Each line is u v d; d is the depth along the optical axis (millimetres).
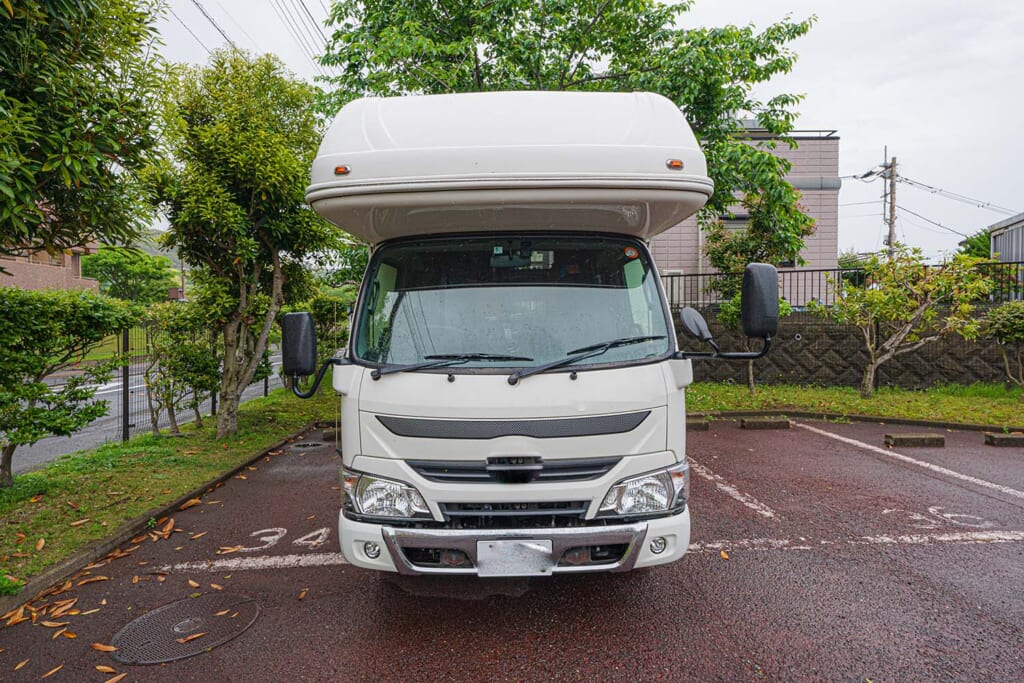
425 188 3156
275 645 3441
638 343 3393
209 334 9461
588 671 3156
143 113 4820
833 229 17031
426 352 3379
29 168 4086
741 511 5504
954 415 9375
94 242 5484
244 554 4727
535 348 3357
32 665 3283
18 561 4391
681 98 9219
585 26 9953
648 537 3203
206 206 7285
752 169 9320
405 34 8891
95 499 5762
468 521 3246
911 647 3311
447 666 3217
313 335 3551
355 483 3318
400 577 4273
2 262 19891
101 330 6102
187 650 3402
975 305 11578
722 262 12023
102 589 4156
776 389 12062
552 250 3615
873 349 10891
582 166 3176
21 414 5684
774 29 9609
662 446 3293
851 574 4199
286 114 8508
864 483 6324
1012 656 3215
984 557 4449
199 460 7344
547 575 3141
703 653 3291
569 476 3201
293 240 8430
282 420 10172
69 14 4223
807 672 3109
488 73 9695
